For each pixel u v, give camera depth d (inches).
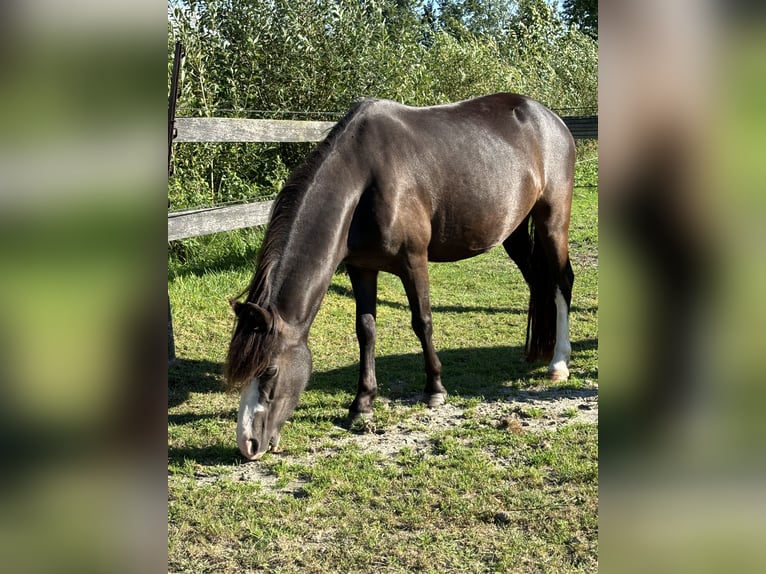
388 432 158.4
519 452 143.9
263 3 330.0
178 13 291.7
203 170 307.6
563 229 195.3
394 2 425.4
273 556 109.0
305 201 147.9
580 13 924.6
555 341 196.4
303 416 168.4
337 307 269.3
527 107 191.6
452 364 205.8
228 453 149.3
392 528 116.5
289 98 337.1
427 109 174.9
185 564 107.4
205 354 215.5
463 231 173.6
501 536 112.0
